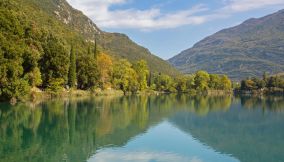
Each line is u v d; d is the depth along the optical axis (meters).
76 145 47.72
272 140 56.91
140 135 56.75
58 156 41.38
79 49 172.25
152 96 183.62
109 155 42.75
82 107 94.62
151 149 46.69
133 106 108.50
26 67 93.88
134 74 188.50
